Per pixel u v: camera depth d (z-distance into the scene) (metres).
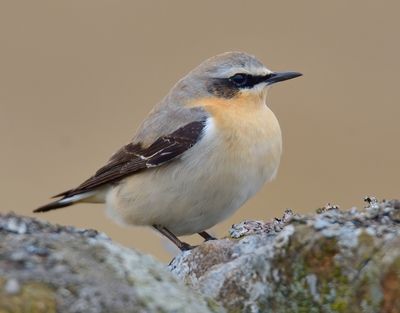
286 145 26.88
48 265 9.42
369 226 10.49
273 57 31.44
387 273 9.54
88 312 8.87
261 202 24.23
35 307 8.70
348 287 9.73
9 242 9.91
